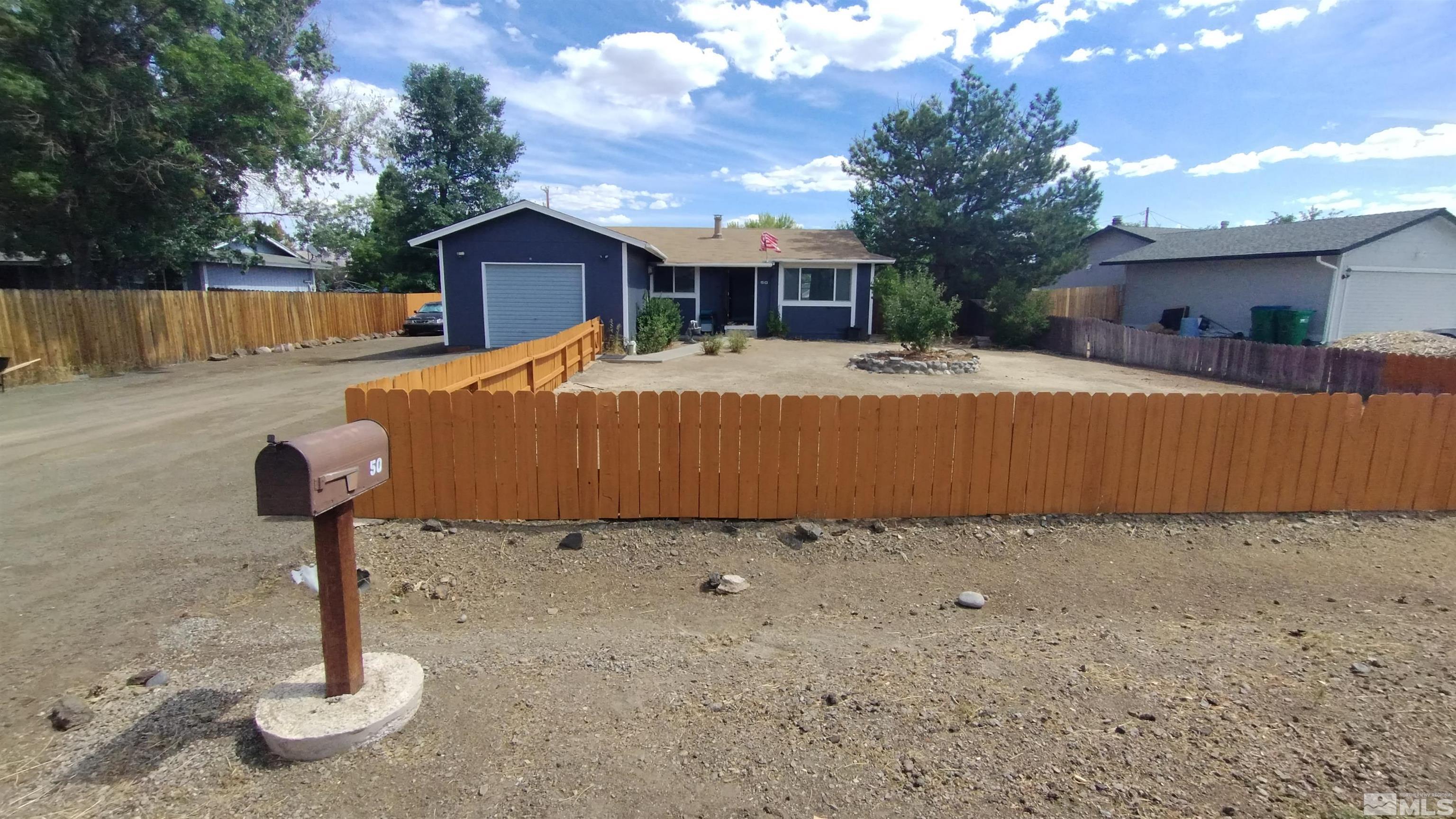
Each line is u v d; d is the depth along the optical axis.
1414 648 3.25
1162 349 15.73
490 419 4.79
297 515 2.24
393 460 4.82
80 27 13.22
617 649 3.33
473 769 2.29
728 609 3.92
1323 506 5.39
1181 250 23.00
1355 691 2.79
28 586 3.98
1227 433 5.21
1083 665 3.08
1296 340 18.27
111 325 14.08
